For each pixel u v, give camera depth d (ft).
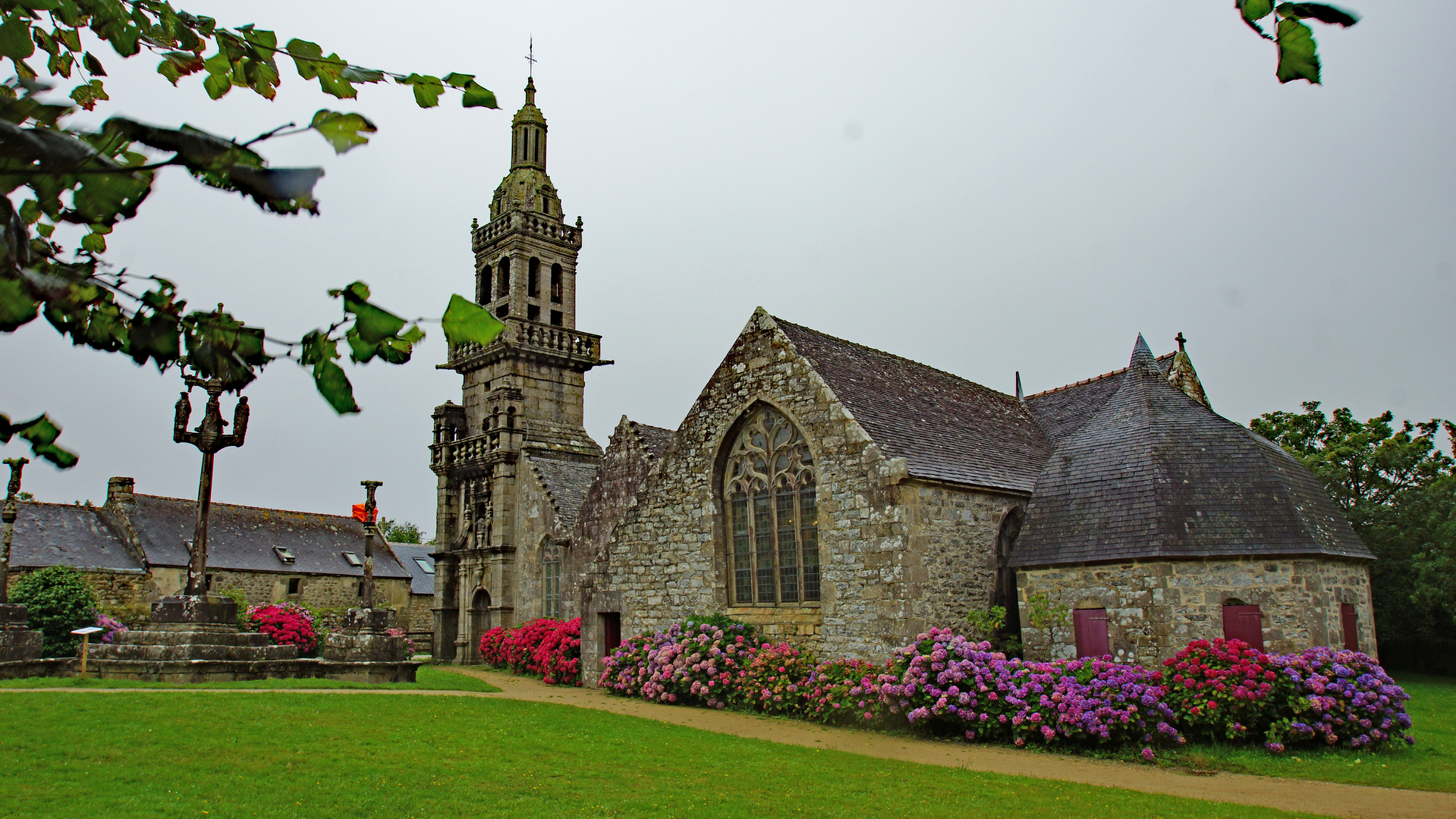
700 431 72.69
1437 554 88.79
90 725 41.57
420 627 156.76
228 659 64.39
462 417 126.31
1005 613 62.44
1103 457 64.08
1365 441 100.99
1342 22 7.95
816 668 59.72
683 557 72.43
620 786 37.17
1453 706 66.08
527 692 74.49
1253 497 56.29
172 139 5.50
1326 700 46.21
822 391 63.93
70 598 85.35
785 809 34.35
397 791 34.24
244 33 8.86
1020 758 46.65
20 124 5.21
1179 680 48.83
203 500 67.82
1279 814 33.96
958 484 61.31
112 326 8.36
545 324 122.52
